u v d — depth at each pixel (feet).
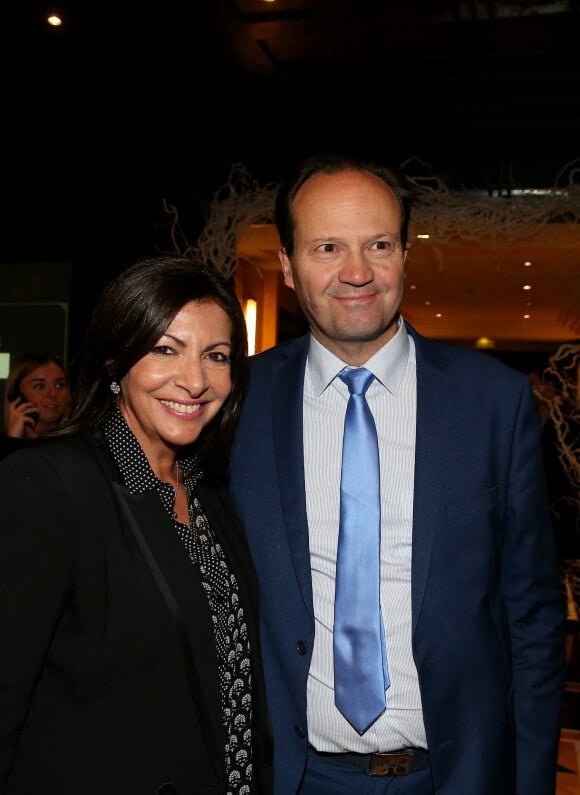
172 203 17.71
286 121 16.99
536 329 44.70
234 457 5.58
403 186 5.50
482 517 5.11
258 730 4.91
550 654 5.35
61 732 4.05
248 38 14.11
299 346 5.88
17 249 18.21
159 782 4.14
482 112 16.07
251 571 5.20
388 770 5.08
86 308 17.88
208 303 4.66
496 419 5.29
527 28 13.29
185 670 4.29
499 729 5.10
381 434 5.35
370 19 13.30
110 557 4.25
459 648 5.01
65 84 15.99
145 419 4.60
